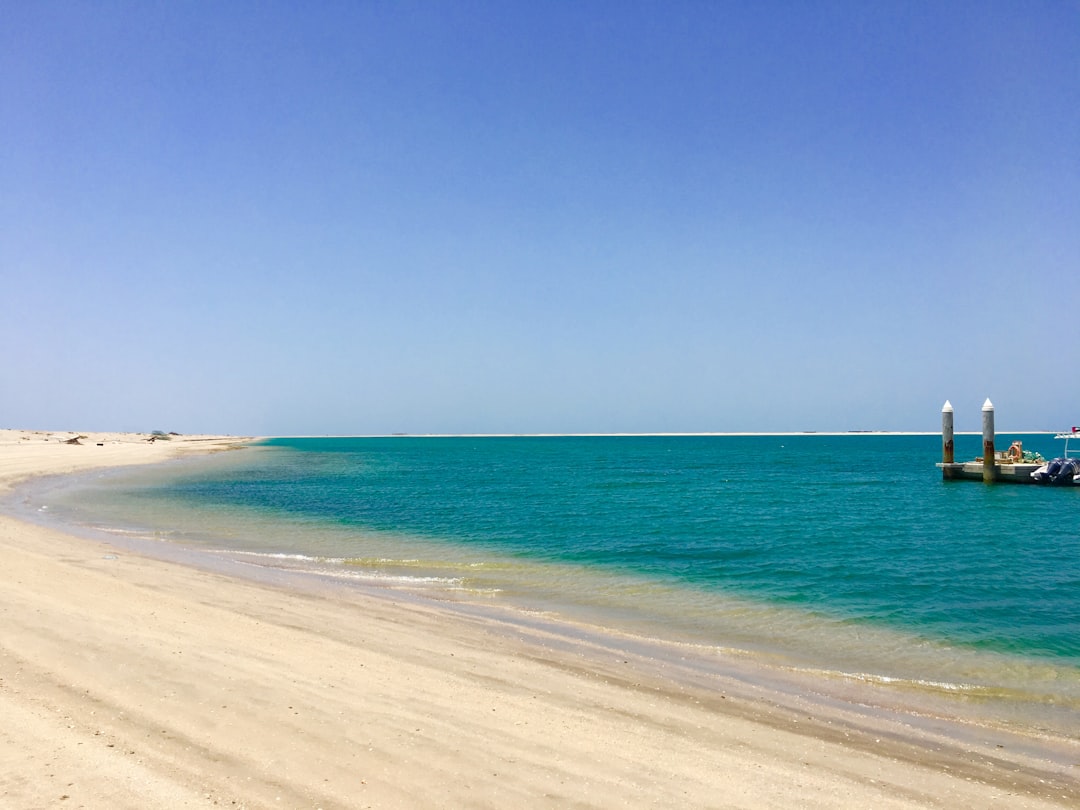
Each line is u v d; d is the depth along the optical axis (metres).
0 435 134.62
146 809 5.78
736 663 12.39
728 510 38.41
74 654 9.41
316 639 11.67
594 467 87.50
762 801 6.95
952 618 16.03
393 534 28.44
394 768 6.94
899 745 8.95
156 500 40.91
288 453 139.62
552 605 16.58
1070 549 25.97
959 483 52.19
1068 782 8.05
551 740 8.05
